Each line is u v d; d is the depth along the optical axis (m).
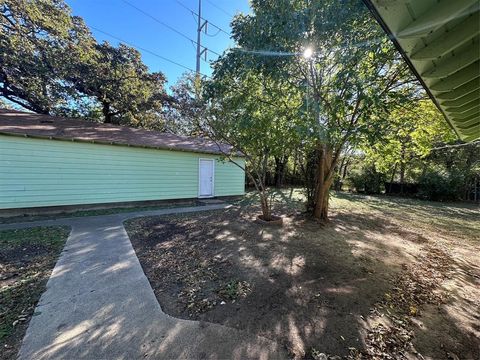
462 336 2.12
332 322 2.23
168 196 9.09
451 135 5.46
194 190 9.83
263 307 2.45
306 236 5.09
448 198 12.77
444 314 2.46
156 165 8.72
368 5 1.24
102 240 4.43
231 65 4.00
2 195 6.10
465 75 1.67
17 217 6.11
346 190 17.11
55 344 1.83
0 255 3.59
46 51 10.12
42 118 8.21
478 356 1.89
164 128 14.28
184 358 1.75
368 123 3.37
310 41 3.46
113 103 13.79
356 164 15.97
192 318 2.22
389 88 4.38
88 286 2.74
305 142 4.68
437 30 1.31
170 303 2.46
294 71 4.04
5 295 2.50
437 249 4.57
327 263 3.67
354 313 2.40
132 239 4.55
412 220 7.36
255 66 3.79
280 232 5.32
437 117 5.12
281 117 4.59
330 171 6.38
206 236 4.89
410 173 15.60
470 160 13.93
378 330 2.15
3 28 8.86
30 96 10.86
